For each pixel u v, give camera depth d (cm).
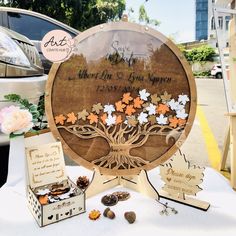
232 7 178
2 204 63
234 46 115
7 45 108
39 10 535
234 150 110
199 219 58
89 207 62
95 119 64
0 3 524
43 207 54
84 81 63
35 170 61
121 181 72
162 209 61
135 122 64
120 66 63
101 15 602
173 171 63
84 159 65
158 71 62
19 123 65
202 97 410
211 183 74
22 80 99
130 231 54
